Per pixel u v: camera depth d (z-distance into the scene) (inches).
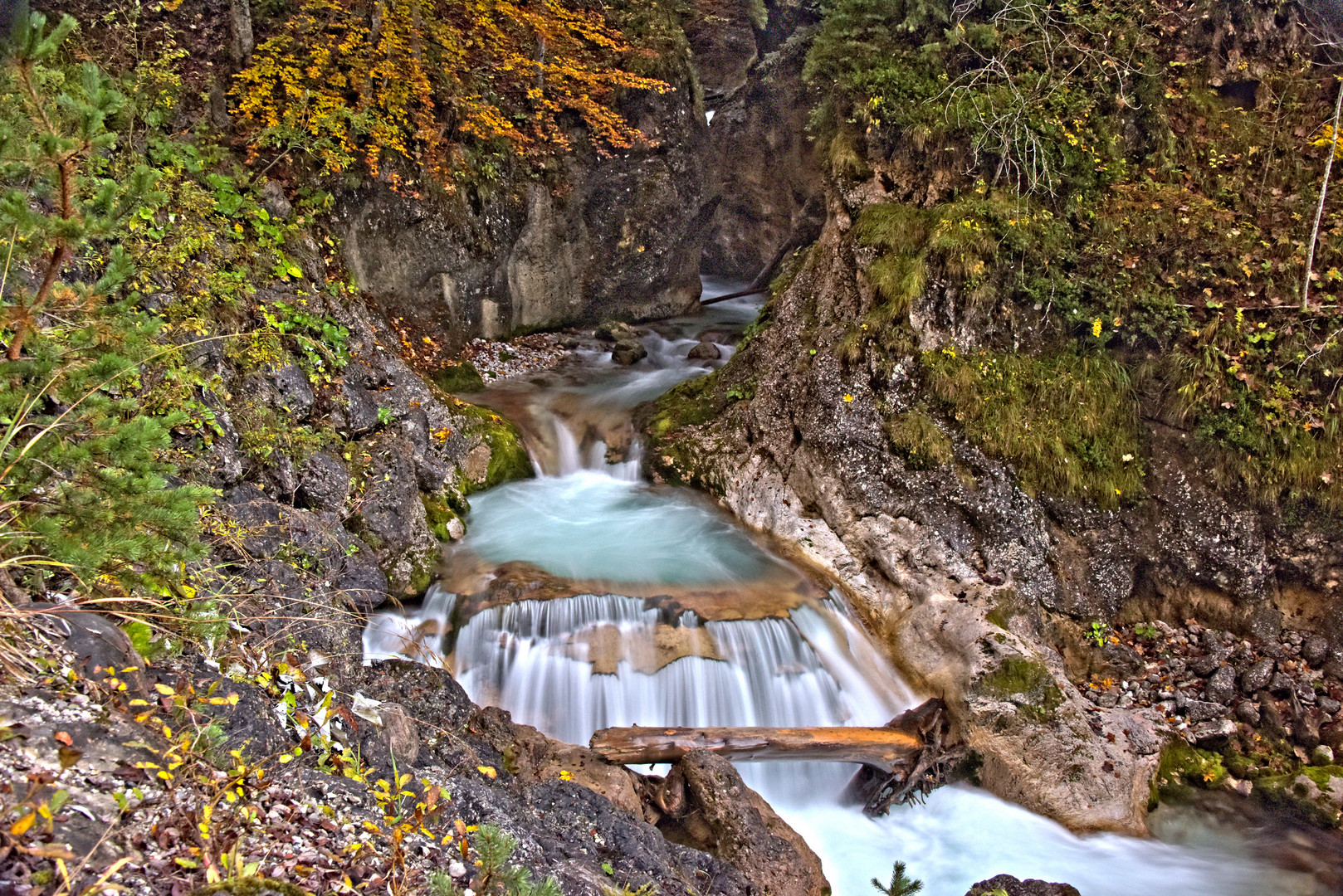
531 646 279.7
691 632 289.9
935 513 322.0
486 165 468.4
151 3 317.7
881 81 356.2
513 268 505.0
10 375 129.9
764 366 392.2
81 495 130.7
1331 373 299.0
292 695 164.4
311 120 344.8
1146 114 341.4
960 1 351.3
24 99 119.2
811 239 577.6
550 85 487.5
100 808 102.0
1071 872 240.8
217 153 305.9
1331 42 331.6
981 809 264.4
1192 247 323.0
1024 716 268.1
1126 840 253.9
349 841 123.2
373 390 327.6
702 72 661.3
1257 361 309.4
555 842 171.0
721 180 663.8
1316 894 232.2
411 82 398.9
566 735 270.4
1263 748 274.4
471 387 445.1
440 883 116.0
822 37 384.8
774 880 212.1
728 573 326.6
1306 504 302.0
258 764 128.6
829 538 342.0
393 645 272.1
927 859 247.1
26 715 109.1
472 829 145.8
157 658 142.0
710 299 621.0
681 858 193.5
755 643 292.8
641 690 276.5
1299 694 283.9
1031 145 333.4
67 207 123.7
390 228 426.3
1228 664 295.4
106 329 136.9
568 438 415.8
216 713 135.2
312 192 366.0
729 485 377.1
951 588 309.1
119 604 144.8
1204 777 266.4
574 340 525.3
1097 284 326.3
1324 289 309.0
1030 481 319.3
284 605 205.5
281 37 342.3
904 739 266.7
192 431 226.5
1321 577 304.3
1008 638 283.3
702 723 277.6
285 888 100.0
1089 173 337.4
